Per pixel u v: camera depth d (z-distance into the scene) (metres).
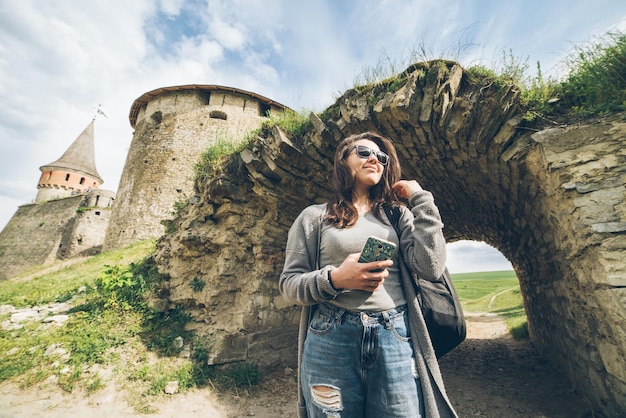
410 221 1.28
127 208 16.16
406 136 3.42
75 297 5.42
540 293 4.80
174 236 5.23
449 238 8.29
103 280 4.87
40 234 24.31
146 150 17.19
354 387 1.01
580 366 3.31
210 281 4.48
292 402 3.55
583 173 2.27
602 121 2.32
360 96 3.45
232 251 4.54
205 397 3.48
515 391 3.89
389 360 1.01
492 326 9.16
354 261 1.00
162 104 18.16
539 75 2.84
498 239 6.32
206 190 4.70
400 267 1.19
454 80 2.88
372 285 0.99
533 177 2.81
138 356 3.84
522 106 2.74
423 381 1.01
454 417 0.98
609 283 2.01
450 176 4.08
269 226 4.63
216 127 16.45
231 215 4.56
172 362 3.85
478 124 2.92
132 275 5.14
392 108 3.07
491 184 3.73
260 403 3.50
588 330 2.90
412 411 0.96
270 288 4.59
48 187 30.19
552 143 2.45
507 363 5.25
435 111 3.01
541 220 3.27
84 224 20.86
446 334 1.19
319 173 4.13
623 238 2.02
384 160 1.40
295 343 4.78
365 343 1.02
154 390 3.39
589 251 2.21
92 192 22.20
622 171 2.15
